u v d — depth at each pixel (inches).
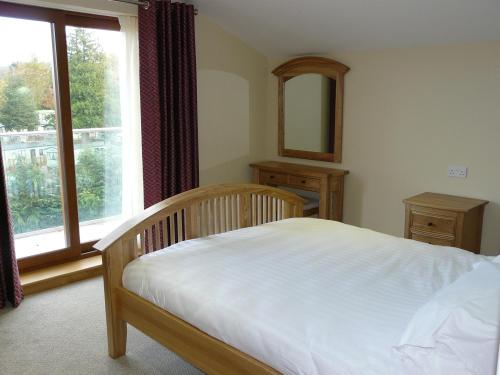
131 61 148.3
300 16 148.2
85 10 137.6
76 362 99.2
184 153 162.2
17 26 129.9
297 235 110.7
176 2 152.9
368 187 166.7
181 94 157.4
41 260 142.9
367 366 58.4
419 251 99.1
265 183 184.5
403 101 153.1
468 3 118.0
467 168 141.9
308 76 175.9
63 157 143.8
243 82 184.1
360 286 80.6
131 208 156.9
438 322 56.9
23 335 109.9
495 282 60.4
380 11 132.3
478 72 135.9
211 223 116.7
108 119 153.6
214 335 75.6
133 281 93.4
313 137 178.7
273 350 66.3
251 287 80.9
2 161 118.7
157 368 97.4
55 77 139.3
